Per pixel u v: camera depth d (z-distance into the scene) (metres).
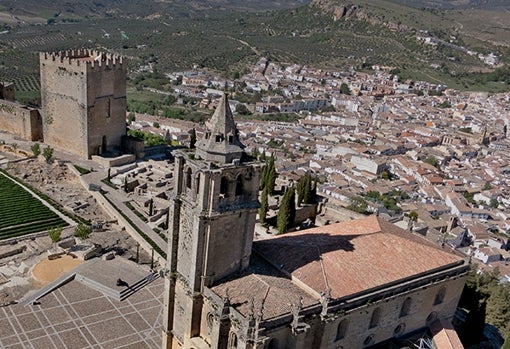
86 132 150.38
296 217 121.62
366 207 148.50
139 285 95.94
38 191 132.38
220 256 63.66
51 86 153.38
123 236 115.69
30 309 85.75
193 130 109.50
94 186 135.25
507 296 96.56
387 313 71.31
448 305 80.50
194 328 66.12
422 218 167.75
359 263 69.81
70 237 109.88
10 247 104.38
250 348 57.34
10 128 168.50
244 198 62.94
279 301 61.84
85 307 87.94
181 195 63.47
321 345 64.69
